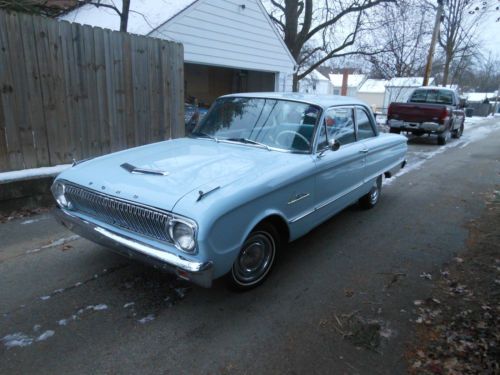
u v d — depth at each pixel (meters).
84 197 3.10
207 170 3.08
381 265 3.94
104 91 5.81
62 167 5.44
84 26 5.41
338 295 3.34
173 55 6.58
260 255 3.33
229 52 11.45
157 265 2.73
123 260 3.81
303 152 3.71
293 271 3.76
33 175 5.01
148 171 3.06
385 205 6.05
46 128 5.29
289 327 2.87
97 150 5.91
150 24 9.23
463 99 15.38
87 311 2.97
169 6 10.08
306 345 2.68
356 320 2.98
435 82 36.00
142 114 6.37
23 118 5.05
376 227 5.04
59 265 3.68
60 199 3.35
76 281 3.40
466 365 2.48
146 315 2.95
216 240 2.60
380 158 5.38
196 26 10.19
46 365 2.40
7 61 4.78
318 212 3.92
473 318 3.02
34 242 4.16
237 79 16.50
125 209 2.80
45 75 5.15
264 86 15.33
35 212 5.02
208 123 4.45
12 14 4.73
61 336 2.67
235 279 3.15
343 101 4.51
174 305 3.10
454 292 3.42
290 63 14.25
